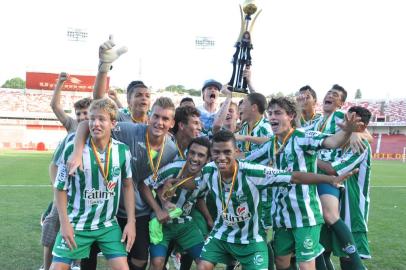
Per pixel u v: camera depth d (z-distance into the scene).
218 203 3.96
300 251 4.11
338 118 5.31
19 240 6.29
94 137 3.60
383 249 6.33
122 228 4.23
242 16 5.97
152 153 4.23
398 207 10.43
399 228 7.84
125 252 3.79
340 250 4.58
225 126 6.36
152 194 4.23
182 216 4.30
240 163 3.86
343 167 4.65
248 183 3.79
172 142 4.44
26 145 44.09
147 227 4.23
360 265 4.50
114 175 3.73
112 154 3.72
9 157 26.44
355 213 4.97
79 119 4.82
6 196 10.60
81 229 3.69
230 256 4.11
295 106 4.27
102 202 3.73
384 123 45.91
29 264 5.18
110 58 4.27
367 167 4.96
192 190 4.20
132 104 5.09
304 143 4.12
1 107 47.28
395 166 27.41
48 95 49.12
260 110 5.46
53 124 45.38
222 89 5.98
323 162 4.73
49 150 39.56
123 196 4.06
